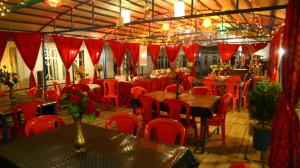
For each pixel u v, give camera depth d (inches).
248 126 186.4
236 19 294.8
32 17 215.6
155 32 386.0
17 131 131.8
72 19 235.1
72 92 72.8
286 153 81.8
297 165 80.7
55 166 63.8
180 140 88.7
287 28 79.4
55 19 235.1
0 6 183.2
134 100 165.6
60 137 86.2
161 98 160.1
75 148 75.9
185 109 139.1
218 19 314.0
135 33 364.8
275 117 88.7
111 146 77.7
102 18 265.7
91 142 81.3
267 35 318.7
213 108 139.9
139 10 273.7
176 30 393.4
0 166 72.2
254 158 130.0
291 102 79.7
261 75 363.3
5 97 170.6
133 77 307.3
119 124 103.6
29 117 130.3
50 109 152.6
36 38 234.4
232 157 131.7
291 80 78.4
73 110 70.6
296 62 76.8
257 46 370.0
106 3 231.3
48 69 296.4
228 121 201.3
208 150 141.2
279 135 84.3
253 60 378.9
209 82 252.5
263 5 186.4
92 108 72.7
